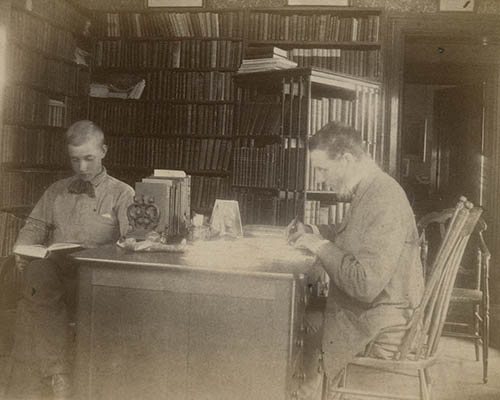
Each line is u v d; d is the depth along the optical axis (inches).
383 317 93.4
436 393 141.2
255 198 205.3
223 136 227.6
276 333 86.4
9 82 186.4
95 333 92.1
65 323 116.1
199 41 231.1
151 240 104.7
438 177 359.9
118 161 238.8
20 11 191.5
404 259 95.9
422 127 445.4
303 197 187.9
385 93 222.5
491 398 138.9
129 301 91.0
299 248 111.6
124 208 130.8
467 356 174.2
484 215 228.7
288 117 193.9
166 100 233.5
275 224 195.5
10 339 150.9
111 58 238.4
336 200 203.8
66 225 131.4
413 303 96.0
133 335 91.1
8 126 188.5
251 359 87.4
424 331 92.0
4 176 187.8
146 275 90.2
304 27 224.4
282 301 86.0
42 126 208.1
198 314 88.9
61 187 134.3
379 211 92.5
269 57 201.6
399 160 224.5
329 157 97.5
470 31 220.7
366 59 222.5
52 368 113.3
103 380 92.0
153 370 90.6
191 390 89.4
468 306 212.7
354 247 94.0
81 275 92.4
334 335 94.7
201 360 89.0
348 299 96.7
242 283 87.0
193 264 89.7
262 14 226.7
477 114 301.4
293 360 88.1
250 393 87.4
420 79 346.9
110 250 101.7
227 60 228.8
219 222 128.0
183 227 116.0
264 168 201.6
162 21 234.2
